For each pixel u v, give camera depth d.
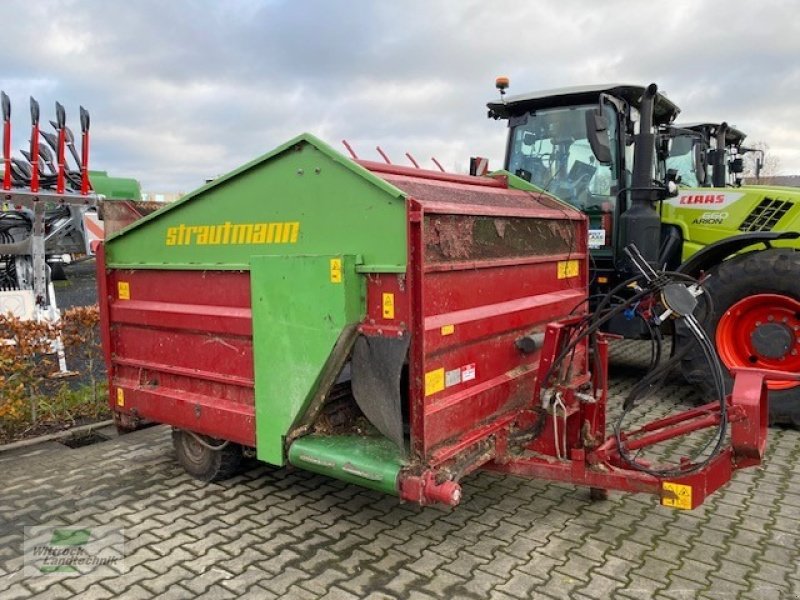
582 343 3.90
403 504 3.65
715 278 5.05
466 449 3.05
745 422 2.77
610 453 3.25
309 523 3.45
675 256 5.98
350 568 2.99
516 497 3.73
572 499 3.69
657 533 3.28
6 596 2.83
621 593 2.76
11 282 7.60
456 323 2.96
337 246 2.96
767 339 4.91
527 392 3.65
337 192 2.92
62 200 6.24
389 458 2.90
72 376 5.83
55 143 6.50
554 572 2.93
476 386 3.19
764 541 3.19
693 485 2.84
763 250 4.98
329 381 3.08
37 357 5.42
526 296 3.63
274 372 3.16
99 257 4.05
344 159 2.86
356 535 3.30
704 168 7.99
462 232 3.03
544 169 6.39
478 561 3.03
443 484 2.74
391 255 2.79
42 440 4.80
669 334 5.45
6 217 7.62
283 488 3.91
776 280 4.80
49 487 3.97
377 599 2.74
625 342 8.24
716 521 3.40
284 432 3.18
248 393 3.40
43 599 2.79
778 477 3.97
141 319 3.88
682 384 6.14
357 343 2.92
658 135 6.20
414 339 2.75
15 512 3.64
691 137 7.91
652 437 3.18
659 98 6.05
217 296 3.47
